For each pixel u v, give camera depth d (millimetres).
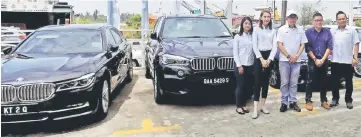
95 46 6086
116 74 6328
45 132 4738
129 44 8344
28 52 5793
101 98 5148
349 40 5648
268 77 5434
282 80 5609
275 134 4582
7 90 4418
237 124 5012
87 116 4957
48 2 23125
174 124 5043
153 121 5191
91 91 4848
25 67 4879
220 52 5750
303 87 7316
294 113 5547
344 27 5699
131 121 5203
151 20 18516
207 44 6172
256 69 5270
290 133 4617
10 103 4426
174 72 5664
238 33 5301
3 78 4504
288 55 5438
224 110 5730
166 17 7449
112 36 7055
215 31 7012
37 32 6398
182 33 6941
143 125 5008
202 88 5652
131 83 8180
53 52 5789
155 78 6137
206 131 4730
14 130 4801
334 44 5762
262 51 5289
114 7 12328
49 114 4535
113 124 5062
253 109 5785
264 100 5559
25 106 4445
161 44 6441
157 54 6062
